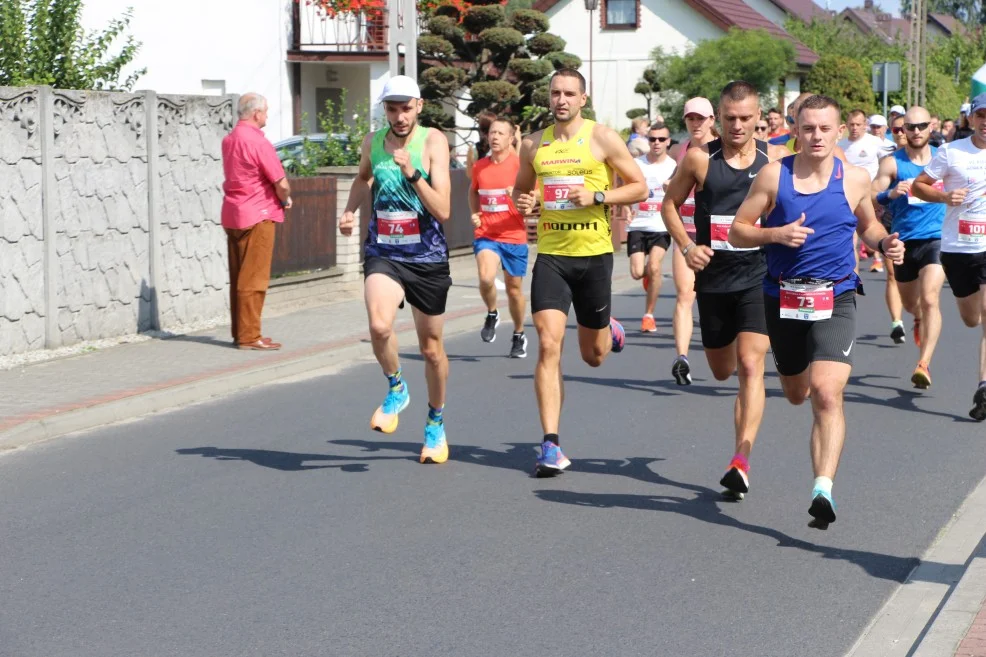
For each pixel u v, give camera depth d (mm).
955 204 10109
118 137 13102
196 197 14367
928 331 11047
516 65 31375
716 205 7680
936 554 6578
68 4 16266
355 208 8273
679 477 8156
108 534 6914
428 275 8094
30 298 12094
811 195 6660
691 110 10086
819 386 6555
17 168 11797
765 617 5652
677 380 11016
